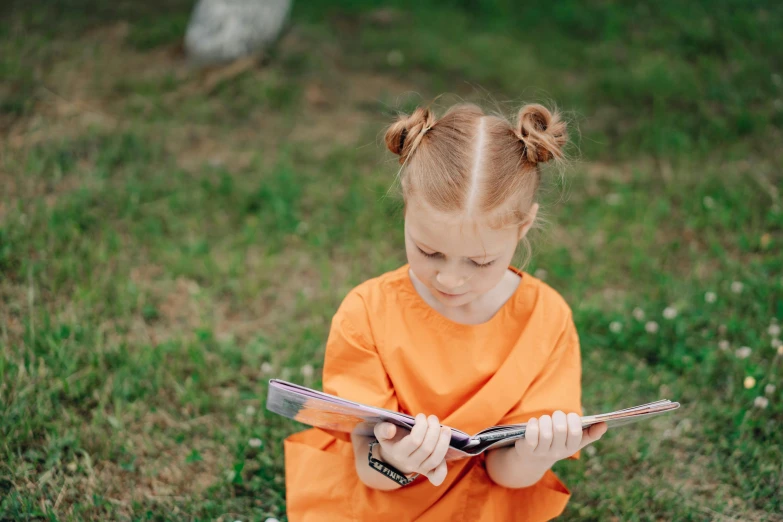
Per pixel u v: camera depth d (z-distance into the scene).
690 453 2.79
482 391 2.05
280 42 6.22
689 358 3.15
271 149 4.96
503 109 5.43
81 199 4.05
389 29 6.92
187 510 2.52
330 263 3.92
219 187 4.38
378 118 5.40
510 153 1.87
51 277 3.51
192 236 4.02
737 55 6.07
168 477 2.66
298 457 2.28
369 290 2.15
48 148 4.54
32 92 5.16
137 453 2.74
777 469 2.64
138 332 3.32
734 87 5.54
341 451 2.27
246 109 5.37
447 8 7.54
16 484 2.49
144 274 3.70
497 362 2.10
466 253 1.84
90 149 4.62
